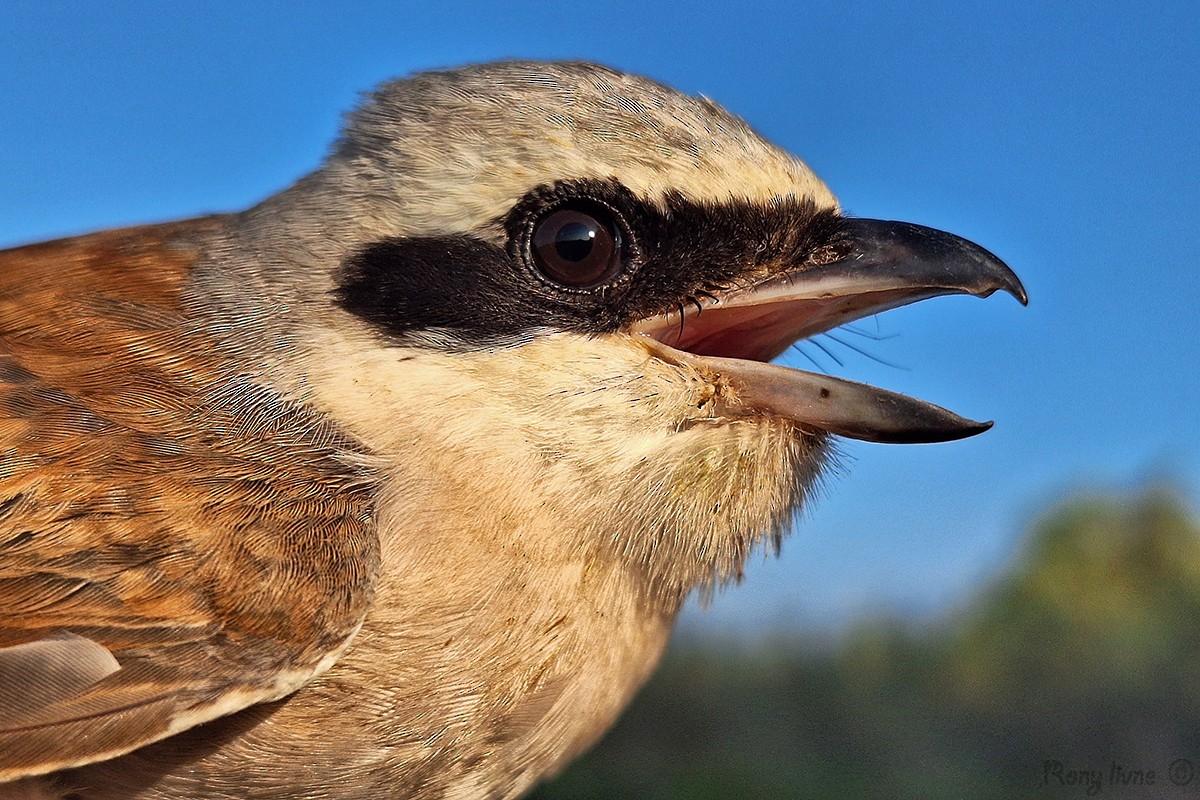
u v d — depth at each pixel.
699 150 0.86
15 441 0.86
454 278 0.86
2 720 0.85
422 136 0.86
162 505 0.86
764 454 0.86
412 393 0.86
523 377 0.86
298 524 0.86
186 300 0.86
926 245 0.87
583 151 0.86
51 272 0.87
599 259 0.86
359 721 0.86
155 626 0.85
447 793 0.86
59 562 0.85
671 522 0.86
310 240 0.86
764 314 0.87
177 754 0.86
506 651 0.86
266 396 0.86
